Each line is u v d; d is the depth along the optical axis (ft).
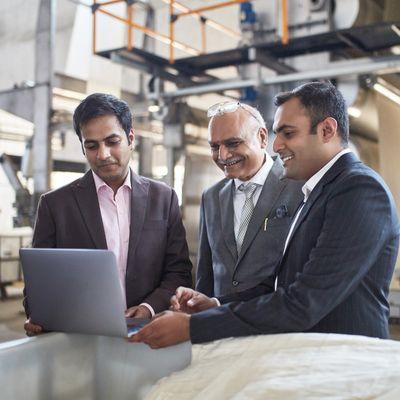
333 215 3.80
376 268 3.97
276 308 3.59
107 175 4.97
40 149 15.97
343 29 11.88
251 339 3.43
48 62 16.12
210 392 3.03
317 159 4.13
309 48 13.65
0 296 22.45
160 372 3.59
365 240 3.64
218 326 3.56
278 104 4.24
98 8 14.71
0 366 3.01
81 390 3.59
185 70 15.49
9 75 20.47
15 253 22.91
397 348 3.09
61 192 5.33
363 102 12.97
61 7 21.36
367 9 12.73
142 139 21.11
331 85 4.18
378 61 11.99
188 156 16.07
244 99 13.93
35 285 3.63
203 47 17.65
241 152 5.39
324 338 3.25
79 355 3.58
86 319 3.47
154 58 14.84
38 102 16.05
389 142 14.90
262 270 5.44
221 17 21.18
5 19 20.66
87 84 21.33
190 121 15.53
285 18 12.34
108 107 4.77
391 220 3.80
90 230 5.14
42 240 5.25
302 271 3.96
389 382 2.76
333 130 4.07
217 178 17.12
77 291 3.40
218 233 5.89
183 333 3.55
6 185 28.71
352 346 3.16
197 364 3.42
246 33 13.89
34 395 3.24
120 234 5.27
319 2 12.76
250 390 2.88
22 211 17.52
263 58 12.92
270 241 5.46
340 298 3.63
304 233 4.14
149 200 5.45
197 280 6.21
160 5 21.88
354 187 3.79
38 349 3.28
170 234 5.60
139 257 5.24
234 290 5.57
